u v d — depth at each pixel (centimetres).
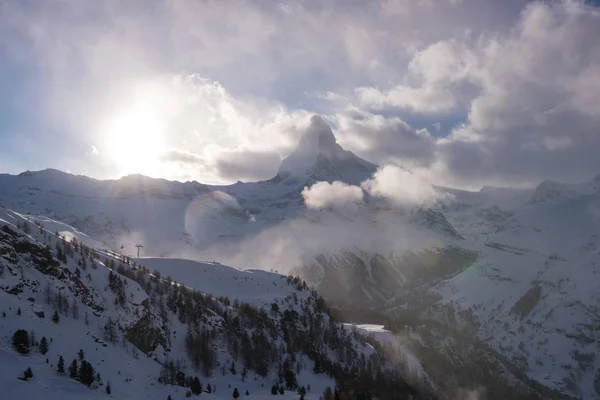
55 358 19625
